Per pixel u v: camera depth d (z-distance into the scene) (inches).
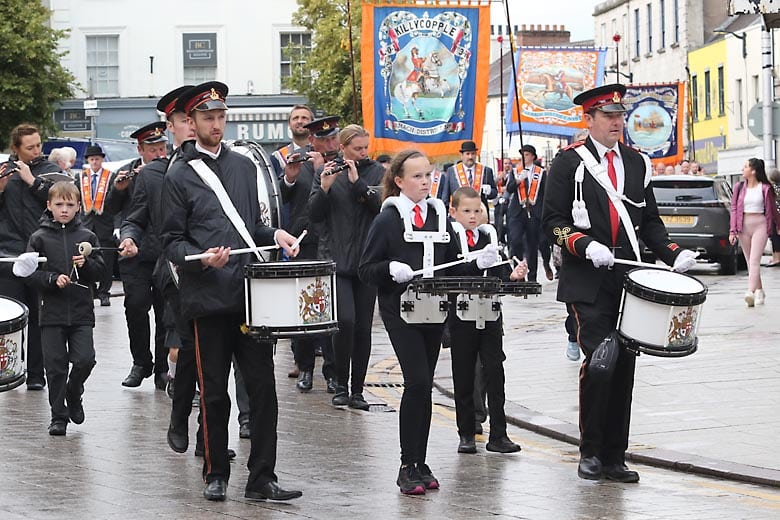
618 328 376.5
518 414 494.9
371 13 767.1
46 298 467.5
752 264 850.8
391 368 647.1
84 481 382.0
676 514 338.3
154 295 577.0
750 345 642.2
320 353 667.4
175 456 423.8
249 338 354.3
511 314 870.4
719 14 2864.2
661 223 397.4
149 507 346.0
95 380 601.6
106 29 1978.3
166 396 555.8
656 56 3036.4
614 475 385.4
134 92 1985.7
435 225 384.5
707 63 2726.4
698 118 2792.8
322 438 456.8
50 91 1728.6
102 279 478.6
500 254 425.4
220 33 1975.9
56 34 1736.0
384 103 770.2
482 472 398.9
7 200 559.5
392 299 374.9
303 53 1918.1
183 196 353.4
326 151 561.0
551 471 400.8
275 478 357.4
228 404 358.9
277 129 1834.4
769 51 1240.8
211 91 356.2
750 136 2486.5
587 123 393.7
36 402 541.3
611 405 387.5
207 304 349.1
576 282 386.6
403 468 369.1
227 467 359.9
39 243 473.1
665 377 552.7
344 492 367.2
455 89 773.3
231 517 333.7
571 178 390.0
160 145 567.2
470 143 781.9
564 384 561.3
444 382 589.6
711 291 985.5
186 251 348.8
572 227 386.9
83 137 1974.7
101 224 924.6
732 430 446.6
